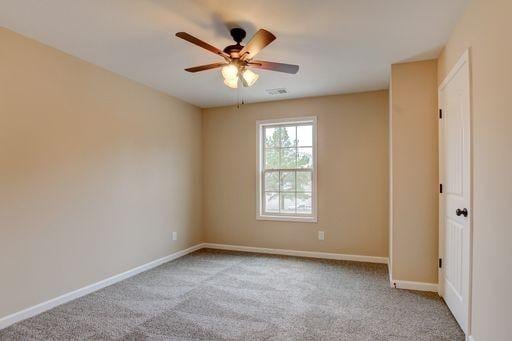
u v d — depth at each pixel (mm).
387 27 2564
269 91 4398
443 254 3029
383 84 4102
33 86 2748
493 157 1806
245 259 4555
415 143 3268
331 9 2291
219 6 2252
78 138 3154
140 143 3982
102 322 2584
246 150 5102
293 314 2734
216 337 2346
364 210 4445
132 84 3867
